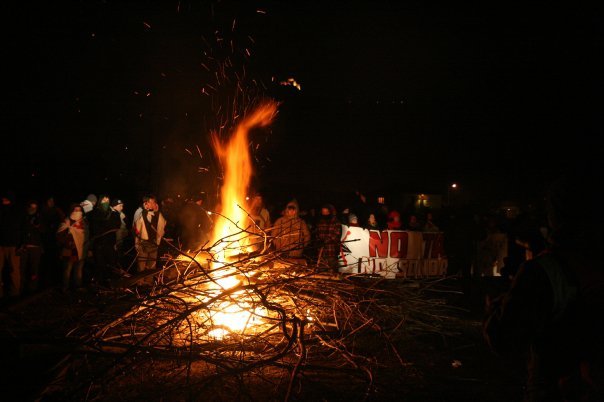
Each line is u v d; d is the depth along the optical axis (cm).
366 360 515
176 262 608
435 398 469
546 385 227
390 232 1230
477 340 682
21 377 463
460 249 1150
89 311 566
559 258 228
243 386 436
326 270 627
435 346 647
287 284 584
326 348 548
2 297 931
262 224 973
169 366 516
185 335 557
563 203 233
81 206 1057
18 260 950
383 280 629
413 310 627
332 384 488
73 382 463
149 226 1022
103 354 450
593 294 218
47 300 779
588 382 216
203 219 885
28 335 550
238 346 497
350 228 1198
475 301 1027
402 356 587
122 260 1111
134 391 457
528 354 254
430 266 1276
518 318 223
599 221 230
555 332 224
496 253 1378
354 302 592
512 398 473
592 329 217
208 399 447
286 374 503
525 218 719
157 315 560
